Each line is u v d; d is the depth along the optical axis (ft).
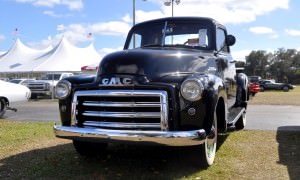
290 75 337.31
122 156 19.10
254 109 47.19
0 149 20.84
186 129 14.79
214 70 18.25
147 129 14.71
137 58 15.83
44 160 18.31
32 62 101.40
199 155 16.02
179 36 20.51
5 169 16.79
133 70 15.40
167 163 17.65
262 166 17.10
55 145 21.86
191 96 14.57
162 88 14.60
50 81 79.25
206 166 16.57
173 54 16.63
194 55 17.29
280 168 16.72
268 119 35.47
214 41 20.01
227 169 16.62
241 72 28.58
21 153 19.86
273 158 18.54
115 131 14.74
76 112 15.93
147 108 14.70
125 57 16.01
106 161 18.15
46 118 37.52
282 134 25.38
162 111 14.46
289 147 21.02
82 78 16.74
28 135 25.12
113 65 15.85
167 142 14.15
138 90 14.71
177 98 14.69
